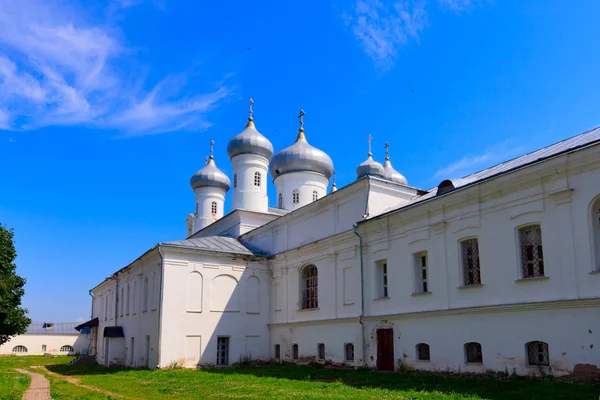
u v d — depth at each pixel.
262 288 36.53
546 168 19.42
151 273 35.47
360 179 29.53
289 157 44.72
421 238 24.78
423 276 25.06
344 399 15.68
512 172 20.56
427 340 23.83
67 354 66.75
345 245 29.77
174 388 20.88
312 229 33.38
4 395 19.03
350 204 30.52
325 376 24.70
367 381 21.41
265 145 46.19
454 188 24.84
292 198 44.41
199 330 33.31
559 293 18.61
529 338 19.41
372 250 27.83
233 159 46.31
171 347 32.16
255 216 41.84
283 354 34.31
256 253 36.81
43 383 26.50
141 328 36.28
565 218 18.77
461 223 22.84
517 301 20.00
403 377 22.28
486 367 20.84
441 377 21.56
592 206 18.08
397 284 25.92
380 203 29.62
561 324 18.38
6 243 35.50
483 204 22.00
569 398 14.76
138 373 29.56
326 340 30.45
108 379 27.03
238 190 45.16
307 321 32.06
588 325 17.55
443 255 23.50
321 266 31.67
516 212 20.53
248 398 16.81
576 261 18.22
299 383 21.47
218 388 20.28
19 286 35.88
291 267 34.62
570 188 18.70
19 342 67.44
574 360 17.78
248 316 35.50
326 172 45.53
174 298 32.88
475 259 22.45
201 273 34.22
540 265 19.84
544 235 19.41
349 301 29.00
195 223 52.00
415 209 25.06
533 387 16.80
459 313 22.27
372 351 26.98
